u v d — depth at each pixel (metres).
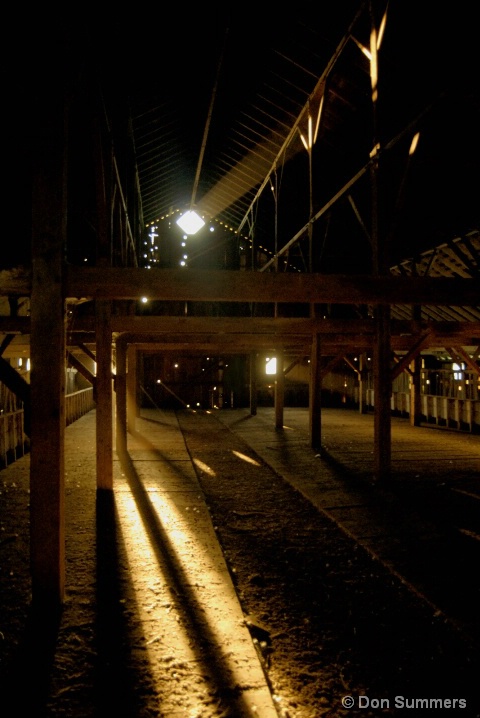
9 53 3.37
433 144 7.67
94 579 3.91
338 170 10.41
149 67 8.34
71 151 6.81
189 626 3.19
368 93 8.15
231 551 4.57
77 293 3.67
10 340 9.16
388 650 2.94
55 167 3.51
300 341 11.62
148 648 2.94
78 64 4.15
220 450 10.18
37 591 3.43
